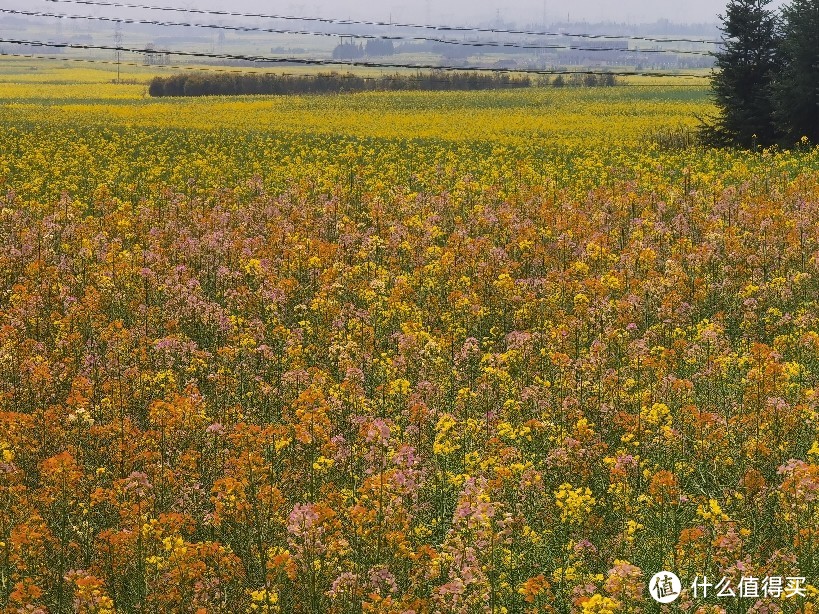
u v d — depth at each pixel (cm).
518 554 890
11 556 859
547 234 2214
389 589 848
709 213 2447
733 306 1678
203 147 4966
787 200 2525
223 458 1076
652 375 1338
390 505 898
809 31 4738
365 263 1934
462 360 1418
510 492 970
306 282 1895
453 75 12144
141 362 1427
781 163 3516
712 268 1902
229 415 1209
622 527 957
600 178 3406
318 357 1490
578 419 1191
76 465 1008
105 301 1727
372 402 1236
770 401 1117
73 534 948
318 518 841
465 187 2897
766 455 1055
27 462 1096
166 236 2312
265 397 1297
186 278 1830
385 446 1043
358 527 878
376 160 4122
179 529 964
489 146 4944
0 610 804
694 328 1591
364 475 1034
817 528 876
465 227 2384
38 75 17712
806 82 4766
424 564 859
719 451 1075
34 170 3841
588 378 1304
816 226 2089
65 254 2134
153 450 1109
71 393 1301
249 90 11512
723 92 5069
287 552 845
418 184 3447
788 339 1457
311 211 2605
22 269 1953
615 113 7475
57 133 5647
